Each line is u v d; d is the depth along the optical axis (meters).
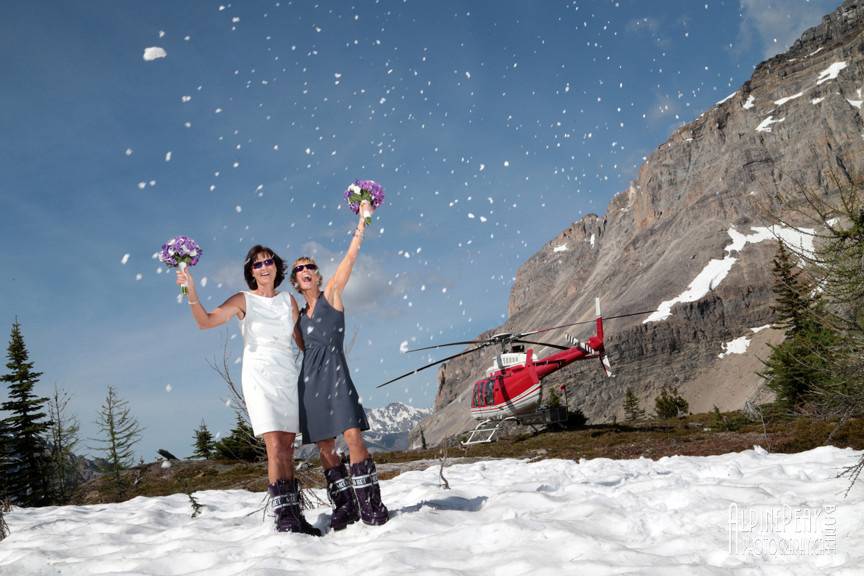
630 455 13.32
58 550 4.26
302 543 3.60
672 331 179.62
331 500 4.12
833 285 4.91
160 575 3.35
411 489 5.49
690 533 3.13
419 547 3.19
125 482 20.81
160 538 4.71
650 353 176.12
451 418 192.25
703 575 2.36
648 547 2.95
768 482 4.41
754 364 155.00
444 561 2.93
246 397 4.05
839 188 4.88
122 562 3.56
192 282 3.89
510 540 3.15
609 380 172.50
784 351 17.45
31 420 25.52
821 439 10.45
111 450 24.55
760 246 199.88
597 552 2.79
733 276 191.62
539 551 2.85
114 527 5.46
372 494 3.89
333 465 4.11
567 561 2.70
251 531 4.34
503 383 24.86
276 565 3.14
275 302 4.25
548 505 4.14
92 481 25.05
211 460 21.61
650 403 159.75
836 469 4.89
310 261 4.27
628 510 3.68
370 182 4.32
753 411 19.09
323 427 3.97
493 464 9.52
